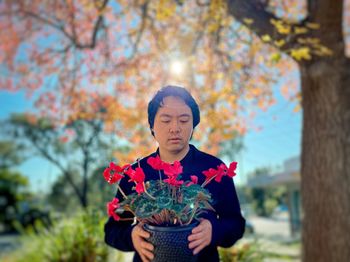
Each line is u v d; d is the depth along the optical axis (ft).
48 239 16.97
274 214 152.76
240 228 5.10
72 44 22.59
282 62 18.80
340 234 13.56
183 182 4.56
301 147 15.26
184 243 4.26
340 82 14.48
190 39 18.99
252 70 17.67
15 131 71.31
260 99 18.97
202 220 4.61
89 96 22.84
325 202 13.94
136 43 20.56
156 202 4.24
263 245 15.46
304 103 15.21
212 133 16.52
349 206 13.74
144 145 17.69
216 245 4.77
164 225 4.42
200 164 5.24
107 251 15.51
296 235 58.13
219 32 17.17
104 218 16.20
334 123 14.30
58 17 23.34
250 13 14.24
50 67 23.24
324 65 14.35
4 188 92.07
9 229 80.02
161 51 19.43
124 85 20.80
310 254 14.12
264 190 155.43
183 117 4.98
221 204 5.09
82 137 33.27
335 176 13.96
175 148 4.98
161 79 19.76
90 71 22.58
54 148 66.28
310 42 12.60
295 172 57.67
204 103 15.88
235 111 17.58
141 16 19.84
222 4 14.15
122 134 18.16
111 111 19.49
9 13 22.82
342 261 13.42
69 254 15.24
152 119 5.21
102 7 19.54
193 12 18.71
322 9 13.98
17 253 19.01
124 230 5.03
